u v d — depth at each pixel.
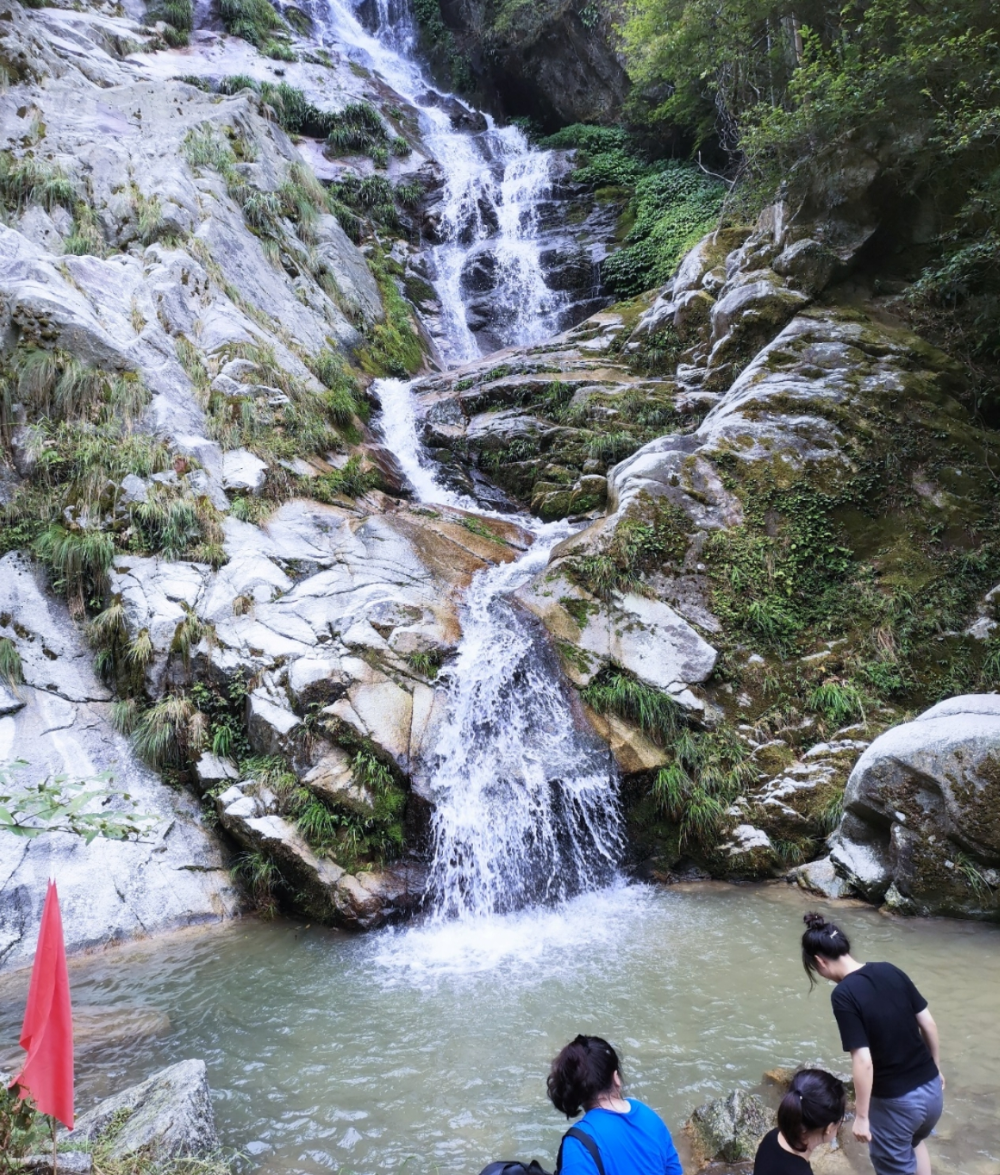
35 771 8.11
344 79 25.22
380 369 16.27
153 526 10.01
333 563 10.40
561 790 8.58
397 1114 4.93
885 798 7.51
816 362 12.14
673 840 8.81
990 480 10.98
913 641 9.86
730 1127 4.38
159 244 13.56
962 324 12.41
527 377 15.14
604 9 23.41
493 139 25.28
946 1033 5.35
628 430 13.51
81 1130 4.25
